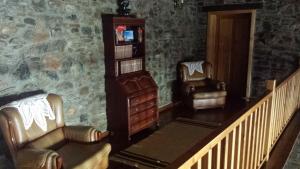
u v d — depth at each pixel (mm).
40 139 2613
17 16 2771
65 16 3291
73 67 3490
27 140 2482
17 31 2789
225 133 1729
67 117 3496
